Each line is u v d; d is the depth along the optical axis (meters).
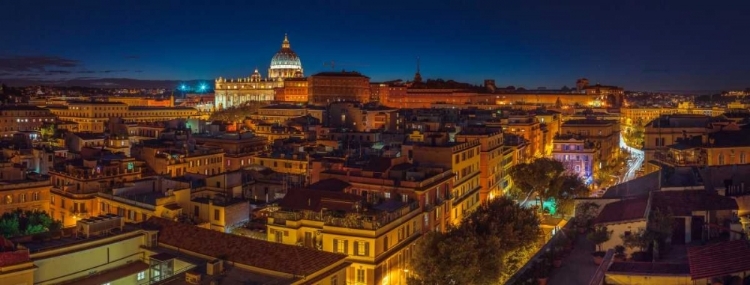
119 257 84.06
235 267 81.12
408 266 115.75
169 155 191.00
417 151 155.38
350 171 137.75
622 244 86.31
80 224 87.00
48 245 78.75
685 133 175.38
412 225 119.94
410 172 132.50
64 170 160.12
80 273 79.00
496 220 109.19
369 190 131.75
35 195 157.50
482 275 95.12
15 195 153.50
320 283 79.06
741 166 111.25
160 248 88.19
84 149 194.50
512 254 106.88
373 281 102.44
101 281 78.38
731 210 87.62
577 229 104.69
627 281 58.06
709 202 89.44
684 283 56.09
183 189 126.50
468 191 165.62
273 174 174.75
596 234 87.88
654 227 82.50
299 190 121.75
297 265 80.25
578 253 95.00
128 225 92.88
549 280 83.62
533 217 116.50
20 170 162.62
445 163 152.12
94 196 146.00
